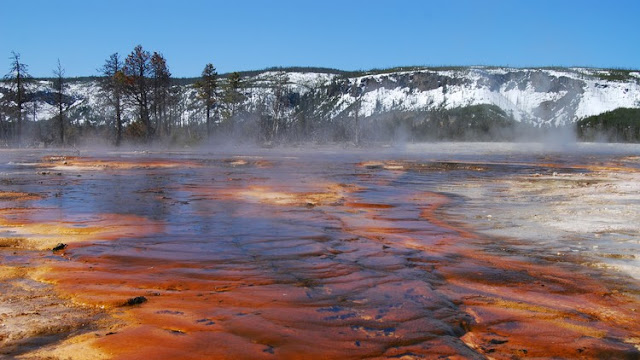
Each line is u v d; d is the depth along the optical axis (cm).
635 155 4325
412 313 539
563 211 1184
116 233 896
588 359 442
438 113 13812
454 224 1030
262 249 802
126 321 501
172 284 622
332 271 689
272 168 2430
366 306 558
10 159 2881
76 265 695
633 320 532
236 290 603
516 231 962
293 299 575
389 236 909
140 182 1730
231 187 1591
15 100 4991
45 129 7275
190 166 2491
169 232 916
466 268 712
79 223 984
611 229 973
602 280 664
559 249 823
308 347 452
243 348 446
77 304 546
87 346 442
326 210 1177
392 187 1675
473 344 469
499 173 2333
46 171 2123
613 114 12188
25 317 504
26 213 1091
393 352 448
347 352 446
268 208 1191
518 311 553
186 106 10650
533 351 455
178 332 476
